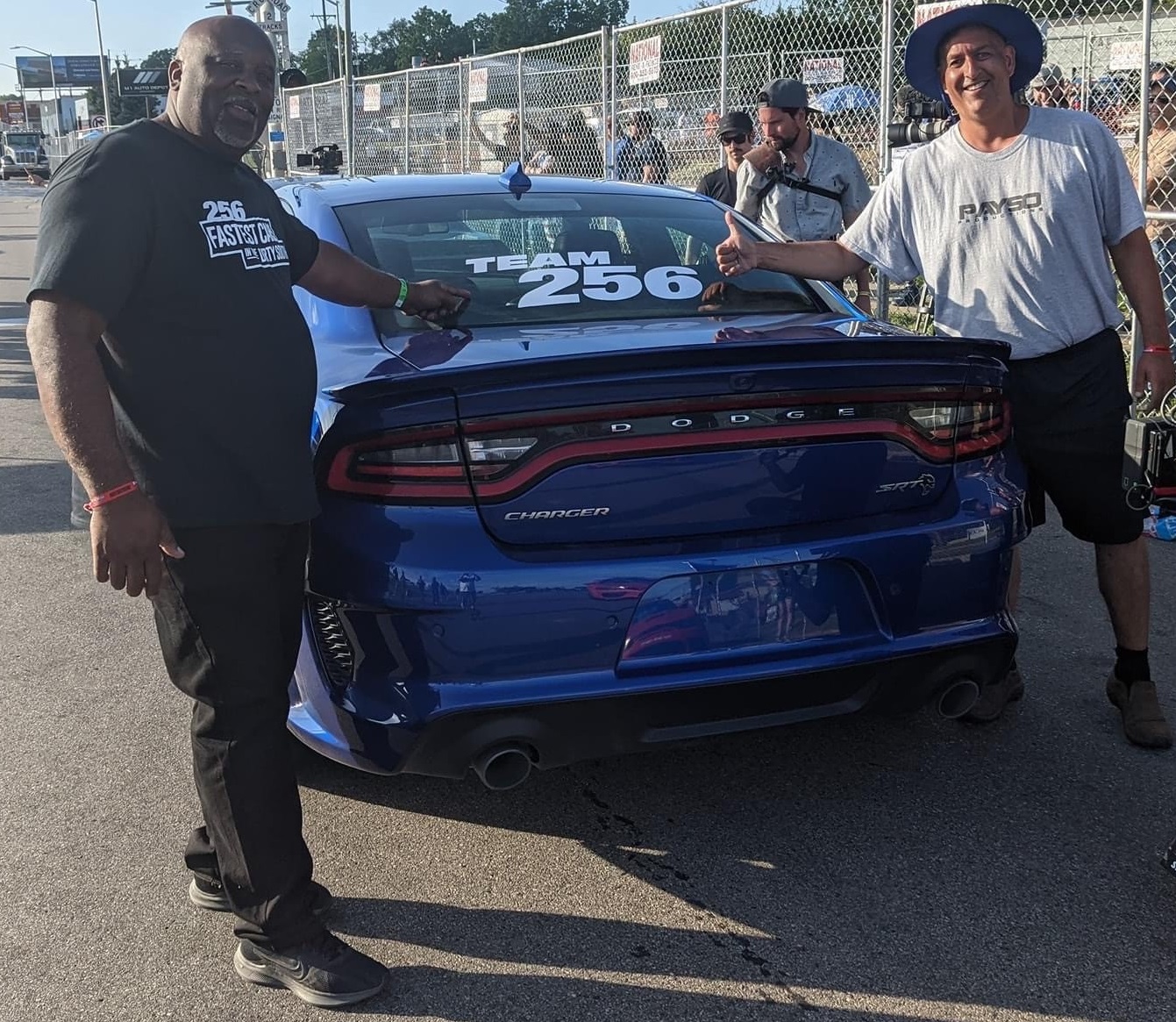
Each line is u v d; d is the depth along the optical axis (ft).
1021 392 11.27
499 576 8.23
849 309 11.40
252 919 7.89
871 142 27.78
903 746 11.41
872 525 9.09
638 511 8.49
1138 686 11.50
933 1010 7.77
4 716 12.24
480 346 9.38
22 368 33.27
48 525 18.86
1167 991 7.95
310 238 8.74
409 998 7.93
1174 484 10.49
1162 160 22.04
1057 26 28.78
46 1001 7.95
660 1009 7.80
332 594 8.50
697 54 31.65
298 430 7.61
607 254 11.44
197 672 7.66
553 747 8.55
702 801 10.44
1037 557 16.61
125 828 10.11
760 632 8.80
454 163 46.55
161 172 7.06
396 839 9.89
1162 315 11.15
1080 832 9.89
